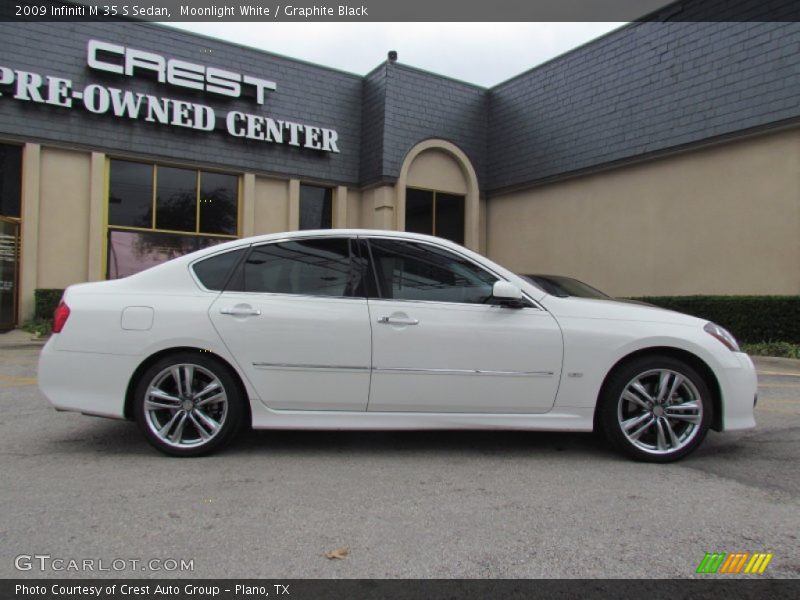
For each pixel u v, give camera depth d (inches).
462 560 110.7
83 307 168.9
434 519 128.4
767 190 431.2
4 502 135.3
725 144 458.3
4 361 356.8
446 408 169.3
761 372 341.7
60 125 490.6
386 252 177.2
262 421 168.2
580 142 570.6
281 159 591.8
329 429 168.7
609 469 162.7
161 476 153.6
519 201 645.3
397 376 167.8
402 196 610.5
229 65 565.3
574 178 584.4
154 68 521.3
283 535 120.0
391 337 167.8
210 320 166.7
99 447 179.3
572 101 581.0
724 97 453.1
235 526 123.7
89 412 166.7
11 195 485.4
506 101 659.4
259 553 112.4
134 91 521.3
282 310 168.7
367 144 629.0
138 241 531.8
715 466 165.6
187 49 544.7
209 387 168.2
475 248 663.1
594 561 110.6
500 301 171.9
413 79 624.1
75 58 497.4
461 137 659.4
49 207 494.3
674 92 490.0
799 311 394.3
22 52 477.4
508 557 112.0
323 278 174.4
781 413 230.2
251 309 168.2
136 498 138.2
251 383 167.2
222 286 172.6
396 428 168.4
